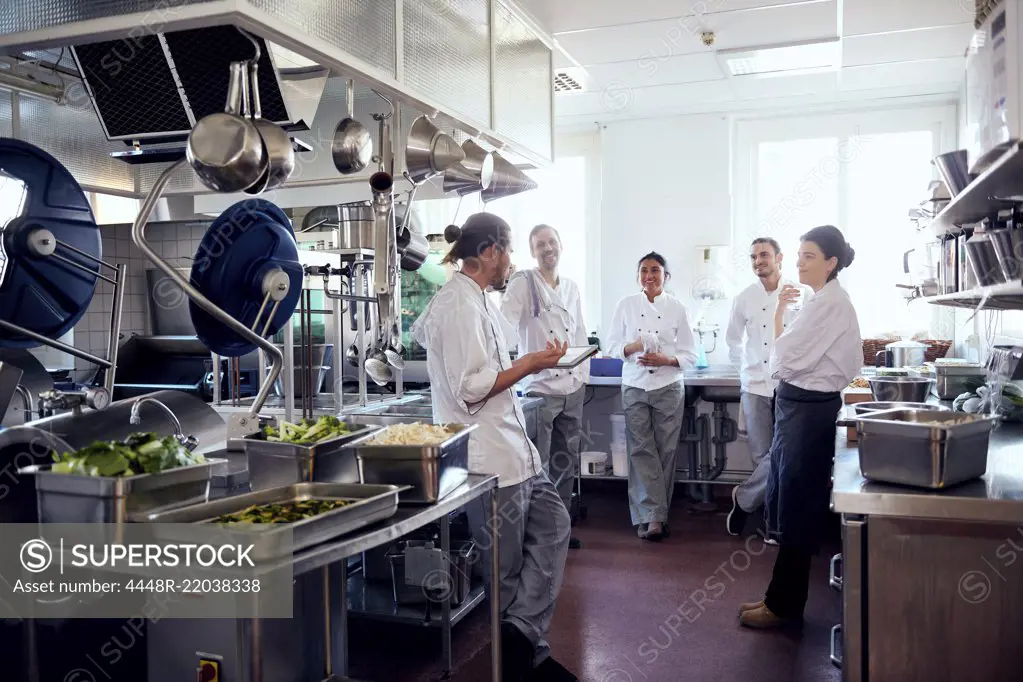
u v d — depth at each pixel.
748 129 5.68
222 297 2.39
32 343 2.30
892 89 5.20
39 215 2.25
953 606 1.96
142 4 1.96
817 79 4.95
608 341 5.09
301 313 3.03
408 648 3.24
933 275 4.00
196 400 2.71
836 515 4.61
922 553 1.97
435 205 6.12
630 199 5.79
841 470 2.28
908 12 3.87
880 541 1.99
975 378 3.68
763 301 4.69
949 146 5.35
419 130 2.76
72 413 2.24
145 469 1.79
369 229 3.35
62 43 2.11
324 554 1.64
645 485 4.64
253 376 4.92
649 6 3.80
